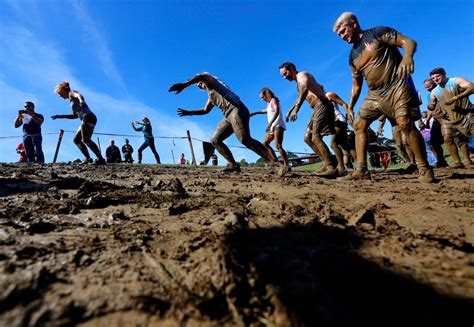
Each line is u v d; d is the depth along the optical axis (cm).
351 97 546
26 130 1012
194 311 106
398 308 103
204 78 615
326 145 601
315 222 196
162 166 1052
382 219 224
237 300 110
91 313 103
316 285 107
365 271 127
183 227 207
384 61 445
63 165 870
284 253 131
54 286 120
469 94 666
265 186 449
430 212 262
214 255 143
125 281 125
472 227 213
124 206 282
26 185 404
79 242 174
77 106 867
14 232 190
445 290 113
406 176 617
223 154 704
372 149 1317
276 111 730
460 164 759
